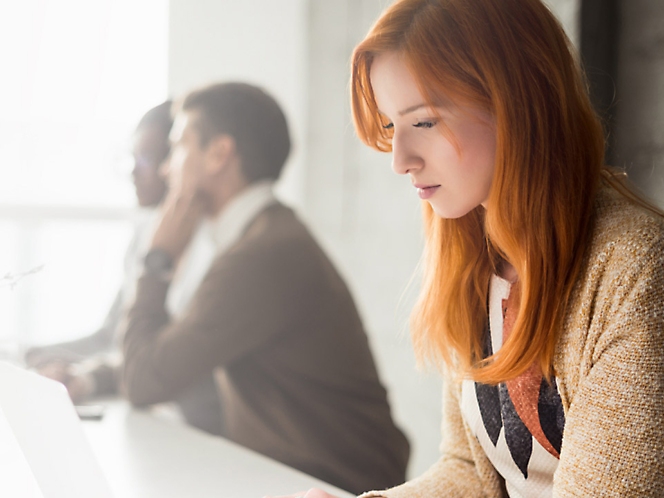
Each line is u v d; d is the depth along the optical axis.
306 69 2.45
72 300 2.22
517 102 0.72
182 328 1.90
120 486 1.05
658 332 0.65
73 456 0.79
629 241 0.69
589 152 0.76
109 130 2.28
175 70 2.34
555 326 0.75
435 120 0.76
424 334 0.98
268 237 2.02
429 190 0.81
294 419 1.97
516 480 0.87
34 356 2.06
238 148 2.14
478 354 0.90
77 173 2.26
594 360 0.70
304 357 1.98
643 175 1.58
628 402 0.65
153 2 2.32
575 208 0.74
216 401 2.01
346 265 2.33
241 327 1.92
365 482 2.06
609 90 1.64
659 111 1.55
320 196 2.37
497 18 0.73
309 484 1.08
